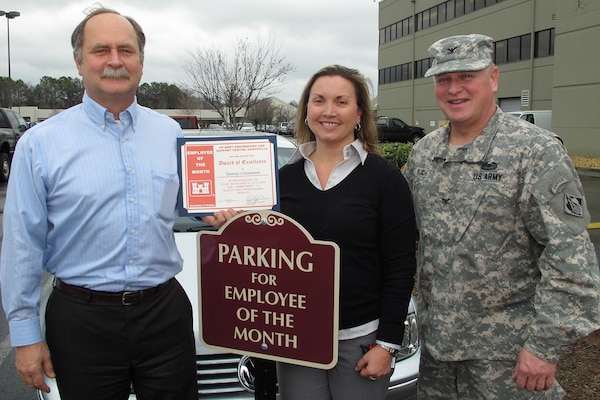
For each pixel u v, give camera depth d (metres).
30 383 2.12
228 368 2.60
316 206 2.16
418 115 36.59
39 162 2.03
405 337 2.82
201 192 2.25
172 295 2.27
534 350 1.93
